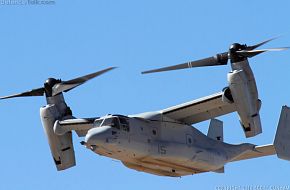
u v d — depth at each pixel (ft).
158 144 365.20
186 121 381.60
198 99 366.22
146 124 366.02
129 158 361.51
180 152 370.73
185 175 387.55
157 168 375.45
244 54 355.36
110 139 344.69
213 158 383.24
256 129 361.51
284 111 388.37
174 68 370.53
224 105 368.48
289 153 388.37
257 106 361.71
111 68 378.12
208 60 368.48
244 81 352.28
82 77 384.27
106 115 355.97
